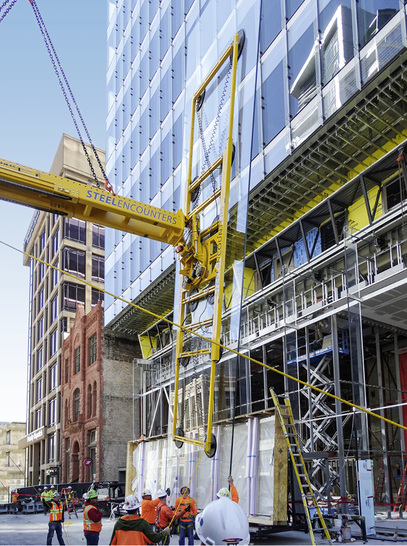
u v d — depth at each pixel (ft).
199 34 85.66
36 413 259.80
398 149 71.10
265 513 49.03
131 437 158.51
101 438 154.51
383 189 80.18
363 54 66.69
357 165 80.59
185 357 56.59
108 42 174.40
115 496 97.71
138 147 140.15
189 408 55.36
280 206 92.94
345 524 49.01
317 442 93.09
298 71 78.07
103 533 65.31
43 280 265.75
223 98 58.08
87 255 239.30
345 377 102.94
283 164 80.28
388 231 75.97
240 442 54.08
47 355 244.83
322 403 82.74
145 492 42.16
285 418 50.14
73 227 239.30
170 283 125.90
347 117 70.69
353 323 73.31
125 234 146.10
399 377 90.99
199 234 57.98
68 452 189.26
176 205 115.14
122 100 155.02
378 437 93.76
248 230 100.83
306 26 77.20
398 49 61.57
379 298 72.43
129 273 140.97
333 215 83.92
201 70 83.71
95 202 57.41
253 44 55.52
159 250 124.16
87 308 232.32
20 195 57.52
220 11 76.07
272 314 100.32
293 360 86.99
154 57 135.33
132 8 154.51
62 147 245.04
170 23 126.52
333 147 75.92
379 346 92.02
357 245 81.20
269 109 83.87
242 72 55.57
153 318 149.28
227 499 27.66
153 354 142.92
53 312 242.99
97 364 160.76
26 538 64.23
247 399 54.95
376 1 65.72
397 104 69.31
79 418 170.09
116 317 150.10
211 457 50.49
